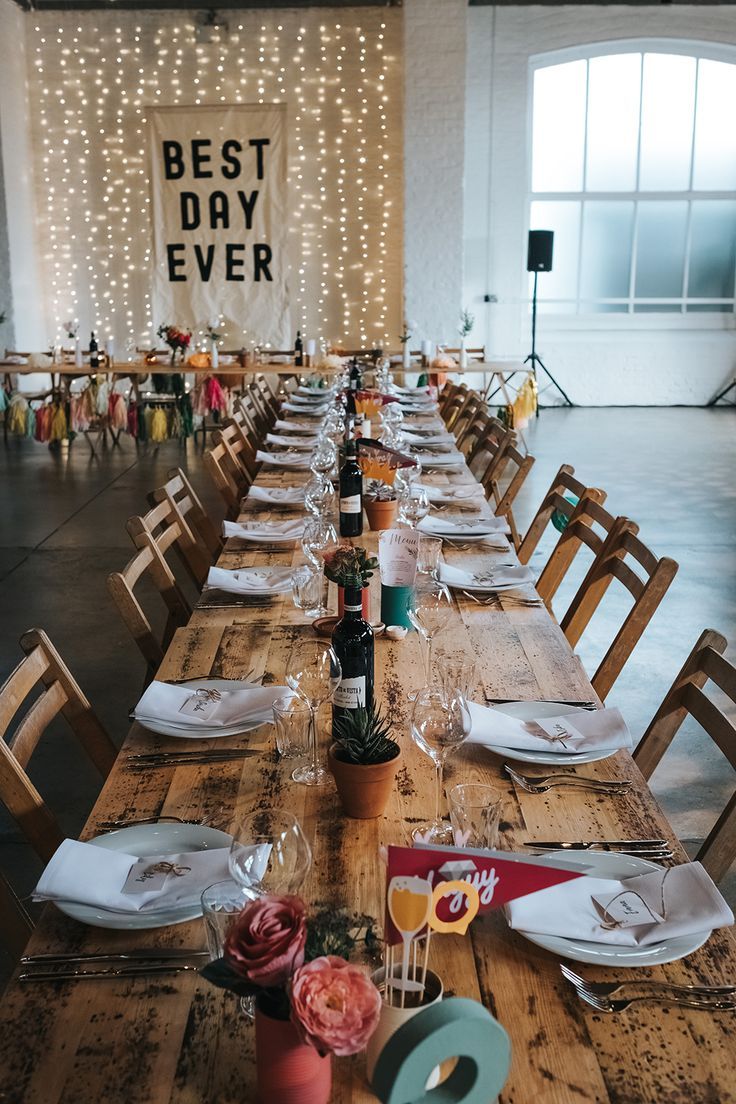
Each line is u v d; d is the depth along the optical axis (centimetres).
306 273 1052
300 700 184
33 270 1040
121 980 129
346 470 324
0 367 879
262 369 870
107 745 221
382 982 118
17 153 993
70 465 838
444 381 908
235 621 253
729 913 137
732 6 1031
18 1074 114
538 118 1078
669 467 804
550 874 105
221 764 182
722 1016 124
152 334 1066
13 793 187
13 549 591
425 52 955
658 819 166
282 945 98
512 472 782
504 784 176
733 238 1105
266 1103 107
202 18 991
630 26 1034
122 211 1040
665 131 1083
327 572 231
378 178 1027
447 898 106
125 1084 113
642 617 277
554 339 1115
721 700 388
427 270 1001
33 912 261
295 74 1005
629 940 134
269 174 1028
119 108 1016
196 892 140
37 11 994
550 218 1100
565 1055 117
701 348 1115
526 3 1025
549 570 357
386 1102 95
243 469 491
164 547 331
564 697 211
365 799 161
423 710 164
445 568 289
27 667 207
